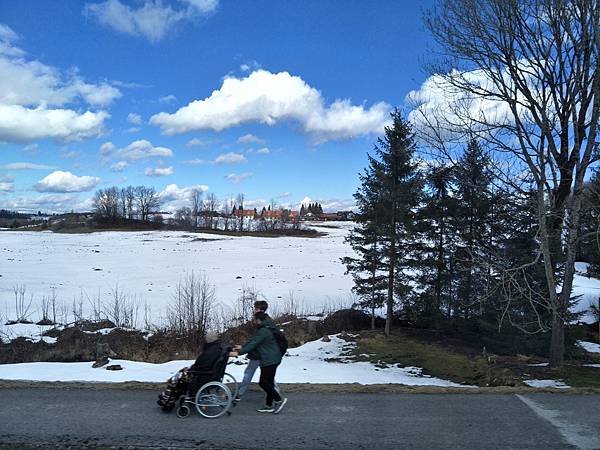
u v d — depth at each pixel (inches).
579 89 501.7
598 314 869.8
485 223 754.2
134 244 2485.2
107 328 767.1
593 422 294.8
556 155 516.1
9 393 343.3
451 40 523.8
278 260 1851.6
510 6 480.4
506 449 257.4
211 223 4062.5
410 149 773.3
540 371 516.7
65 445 261.6
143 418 299.0
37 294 1064.2
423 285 827.4
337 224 5187.0
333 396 342.3
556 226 551.5
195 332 725.9
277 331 309.0
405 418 300.4
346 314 870.4
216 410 307.6
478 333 788.0
